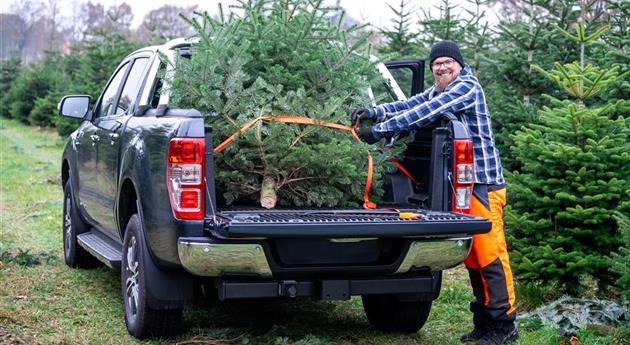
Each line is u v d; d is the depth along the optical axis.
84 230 6.70
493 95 8.18
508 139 7.54
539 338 5.05
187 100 4.58
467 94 4.76
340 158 4.55
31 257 6.93
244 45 4.51
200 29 4.55
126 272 4.97
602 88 6.27
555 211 5.79
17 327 4.95
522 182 6.06
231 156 4.55
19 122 28.00
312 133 4.59
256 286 4.23
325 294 4.32
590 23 7.88
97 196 5.96
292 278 4.30
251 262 4.10
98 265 6.90
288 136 4.47
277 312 5.64
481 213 4.80
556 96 8.06
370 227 4.08
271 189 4.57
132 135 4.91
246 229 3.87
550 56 7.96
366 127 4.79
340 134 4.73
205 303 5.79
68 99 6.32
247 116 4.48
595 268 5.67
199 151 4.13
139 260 4.65
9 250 7.62
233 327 5.16
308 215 4.32
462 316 5.73
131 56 6.13
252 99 4.50
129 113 5.44
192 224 4.10
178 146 4.14
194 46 4.62
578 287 5.80
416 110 4.66
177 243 4.14
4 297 5.71
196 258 4.05
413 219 4.24
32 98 27.17
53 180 13.56
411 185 5.07
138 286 4.71
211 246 4.03
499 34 8.55
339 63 4.76
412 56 10.22
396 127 4.67
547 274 5.79
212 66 4.47
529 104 7.71
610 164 5.76
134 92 5.51
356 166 4.71
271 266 4.15
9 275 6.43
